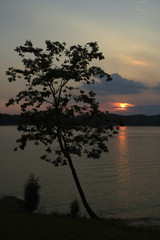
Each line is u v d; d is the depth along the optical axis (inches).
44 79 864.3
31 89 881.5
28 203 832.3
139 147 5580.7
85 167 2972.4
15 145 5551.2
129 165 3142.2
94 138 895.1
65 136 892.6
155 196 1699.1
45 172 2573.8
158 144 6446.9
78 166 3046.3
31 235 495.8
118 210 1376.7
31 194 838.5
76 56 884.0
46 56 893.8
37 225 584.7
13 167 2834.6
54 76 844.6
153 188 1945.1
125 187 1966.0
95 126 896.9
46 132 877.2
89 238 521.0
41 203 1443.2
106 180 2231.8
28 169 2723.9
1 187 1827.0
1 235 479.2
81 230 584.4
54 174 2472.9
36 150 4862.2
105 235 565.6
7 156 3868.1
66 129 878.4
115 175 2477.9
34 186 856.3
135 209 1398.9
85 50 907.4
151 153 4424.2
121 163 3309.5
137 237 597.6
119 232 624.1
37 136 873.5
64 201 1513.3
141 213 1326.3
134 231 682.8
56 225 605.3
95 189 1884.8
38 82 862.5
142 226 852.6
